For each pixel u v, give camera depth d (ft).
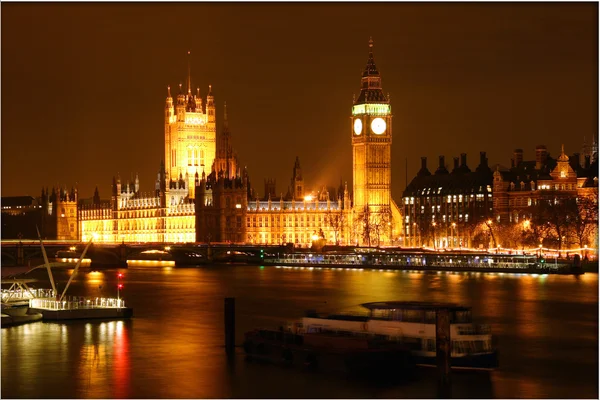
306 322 488.85
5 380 465.47
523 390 440.45
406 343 460.55
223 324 624.59
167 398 434.30
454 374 453.58
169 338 564.30
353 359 452.35
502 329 601.62
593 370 479.00
